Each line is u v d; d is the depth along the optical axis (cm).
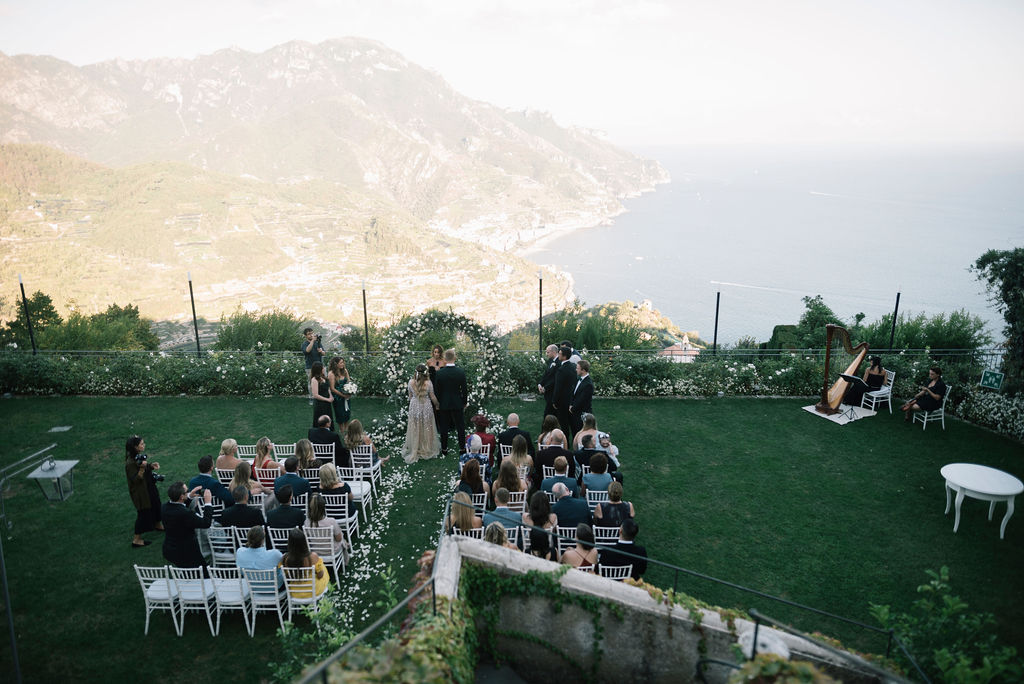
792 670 308
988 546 770
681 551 759
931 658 471
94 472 1001
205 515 741
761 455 1029
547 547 624
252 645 607
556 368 1008
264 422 1203
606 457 760
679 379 1310
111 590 698
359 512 857
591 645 461
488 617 475
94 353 1443
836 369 1296
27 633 624
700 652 439
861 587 691
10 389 1384
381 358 1359
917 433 1105
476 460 734
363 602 659
